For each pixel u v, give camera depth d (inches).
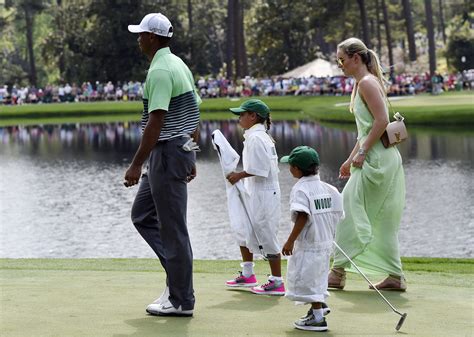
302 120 5743.1
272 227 987.9
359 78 1063.6
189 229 2154.3
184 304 839.7
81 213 2512.3
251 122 1008.2
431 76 7386.8
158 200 839.7
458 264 1354.6
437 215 2245.3
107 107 7367.1
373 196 1043.9
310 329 799.1
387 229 1043.9
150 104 823.1
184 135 839.7
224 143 1016.9
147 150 821.2
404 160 3415.4
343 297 984.3
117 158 4087.1
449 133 4357.8
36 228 2277.3
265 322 828.0
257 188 1000.2
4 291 966.4
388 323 839.7
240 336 770.2
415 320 853.8
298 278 816.3
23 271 1162.6
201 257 1806.1
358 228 1040.2
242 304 913.5
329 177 3053.6
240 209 1010.7
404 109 4992.6
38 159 4143.7
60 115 7249.0
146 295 941.2
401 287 1034.1
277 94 7780.5
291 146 4136.3
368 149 1049.5
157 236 868.6
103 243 2032.5
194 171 859.4
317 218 818.2
